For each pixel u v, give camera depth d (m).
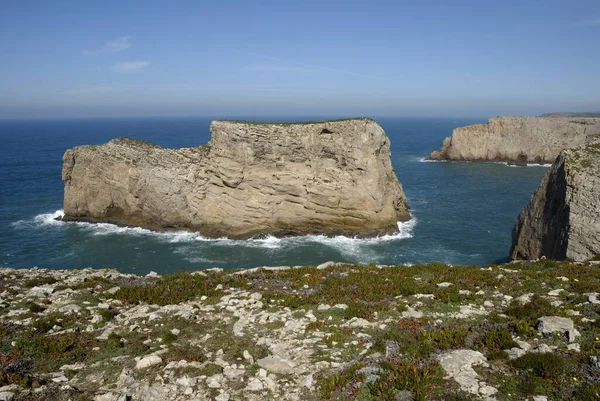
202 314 16.05
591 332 12.09
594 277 18.45
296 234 57.41
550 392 9.38
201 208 58.44
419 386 9.62
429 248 51.03
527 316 14.12
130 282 21.27
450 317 14.63
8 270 24.81
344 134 56.34
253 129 55.97
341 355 12.13
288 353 12.39
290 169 57.25
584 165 30.27
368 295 17.52
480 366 10.65
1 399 9.28
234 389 10.49
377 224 57.09
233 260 48.19
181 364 11.58
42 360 11.91
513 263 23.11
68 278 22.22
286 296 17.81
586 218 26.39
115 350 12.70
